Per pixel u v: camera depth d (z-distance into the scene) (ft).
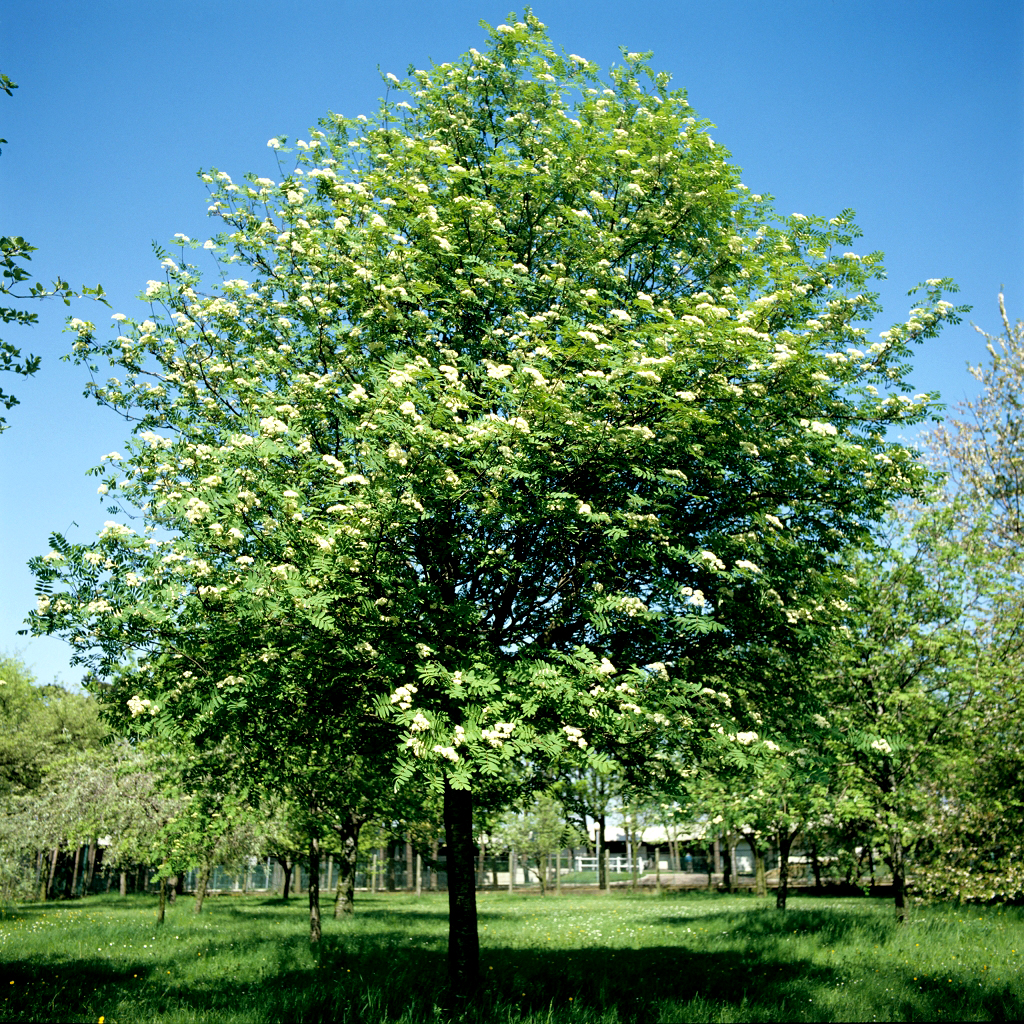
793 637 31.81
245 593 25.63
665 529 28.55
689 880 172.24
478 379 31.63
